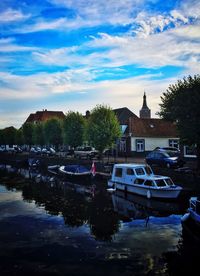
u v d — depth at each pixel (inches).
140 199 911.0
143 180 929.5
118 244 539.2
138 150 1765.5
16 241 559.8
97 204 868.0
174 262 465.4
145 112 4488.2
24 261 475.2
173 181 992.2
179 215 732.0
